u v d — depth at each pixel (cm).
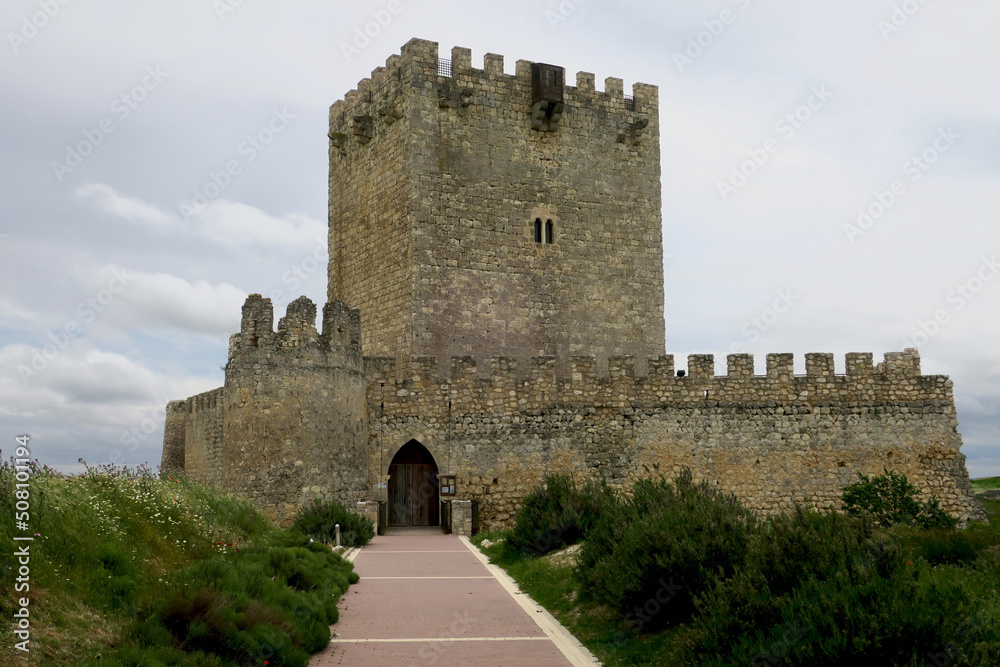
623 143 4809
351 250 4791
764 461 3969
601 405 3984
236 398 3412
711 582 1789
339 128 4978
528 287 4488
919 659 1318
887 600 1400
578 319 4588
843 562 1546
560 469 3938
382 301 4481
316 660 1647
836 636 1344
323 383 3509
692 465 3953
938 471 4003
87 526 1798
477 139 4456
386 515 3838
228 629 1522
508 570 2694
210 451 4850
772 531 1712
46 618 1420
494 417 3956
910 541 2264
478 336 4344
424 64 4384
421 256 4272
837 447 3994
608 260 4703
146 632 1459
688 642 1559
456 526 3703
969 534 2267
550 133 4625
